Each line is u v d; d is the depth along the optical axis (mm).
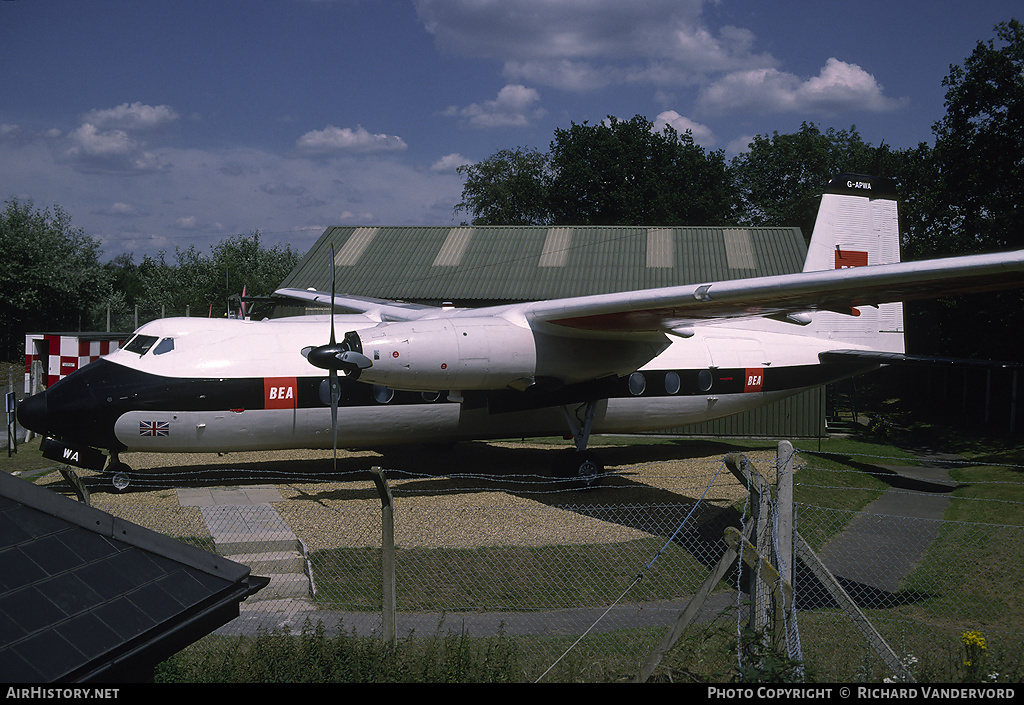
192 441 15836
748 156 68750
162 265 62156
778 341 20500
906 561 12688
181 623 4348
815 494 17234
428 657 7387
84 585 4215
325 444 17141
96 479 16812
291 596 10609
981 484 19047
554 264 31062
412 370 14781
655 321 15539
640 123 60188
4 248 46469
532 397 17094
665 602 10562
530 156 67375
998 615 10070
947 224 41938
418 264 31547
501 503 15984
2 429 24625
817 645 8445
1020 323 30984
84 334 27562
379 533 13383
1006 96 34094
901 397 42656
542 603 10414
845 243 20625
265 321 18016
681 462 21500
